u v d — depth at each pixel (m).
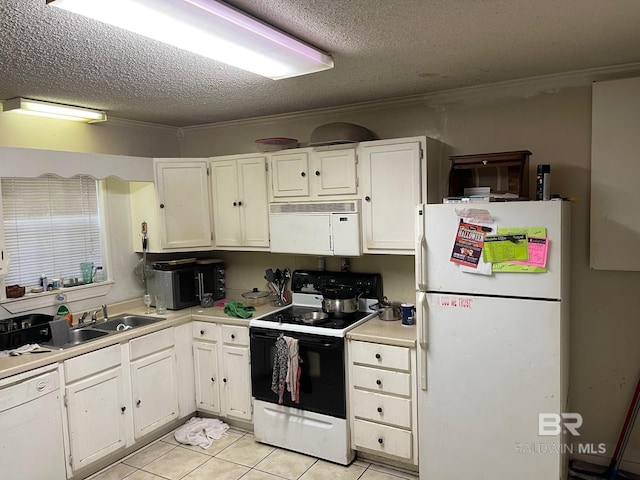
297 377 3.03
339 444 2.97
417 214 2.59
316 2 1.70
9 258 3.14
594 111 2.69
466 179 3.00
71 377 2.75
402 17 1.85
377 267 3.45
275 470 2.95
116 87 2.72
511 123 2.97
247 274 4.06
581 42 2.22
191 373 3.60
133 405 3.14
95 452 2.89
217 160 3.72
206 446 3.25
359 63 2.43
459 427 2.58
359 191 3.16
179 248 3.73
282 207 3.45
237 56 2.07
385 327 3.03
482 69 2.63
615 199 2.68
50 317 3.03
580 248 2.84
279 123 3.78
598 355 2.85
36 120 3.20
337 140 3.10
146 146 3.98
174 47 2.05
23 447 2.50
